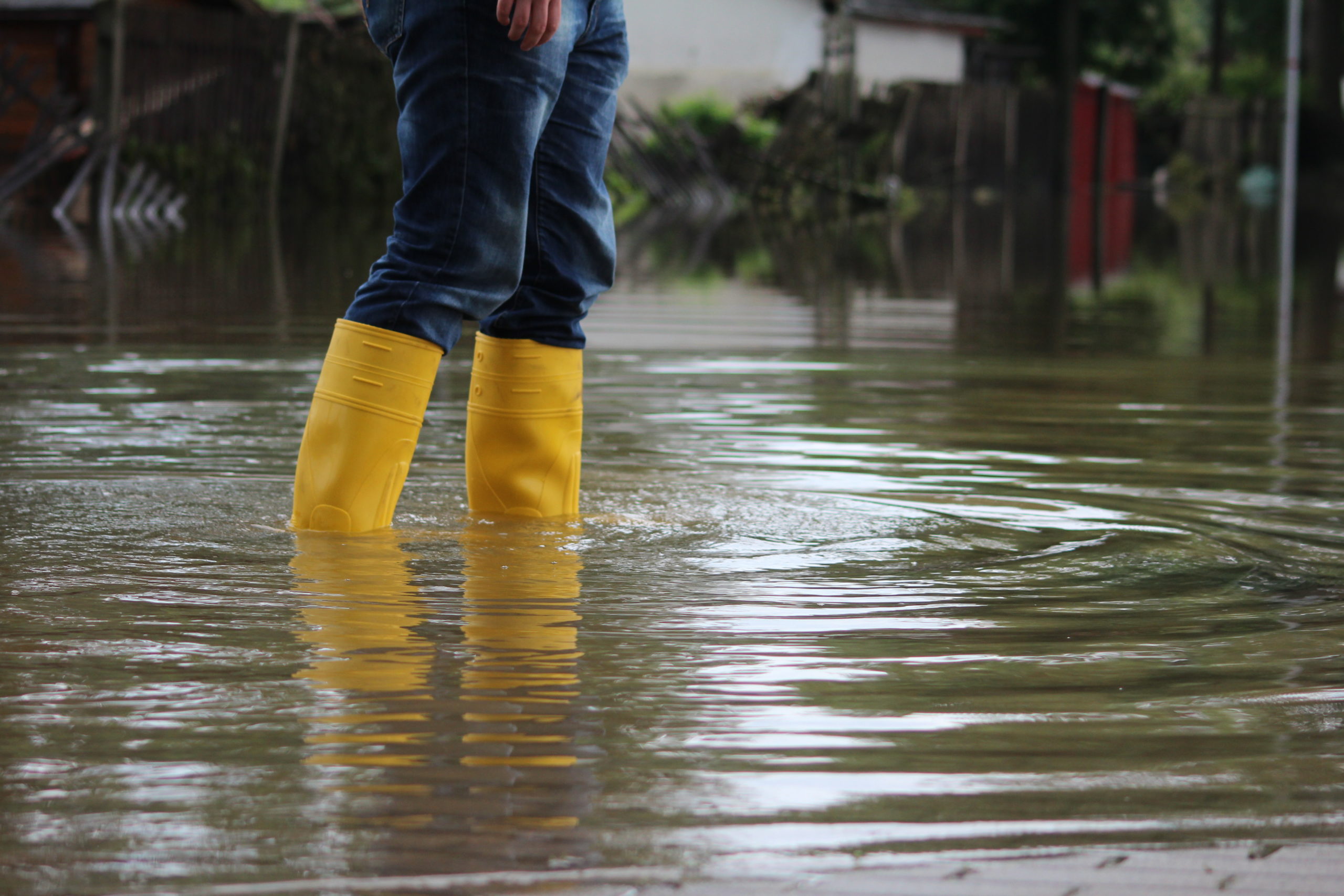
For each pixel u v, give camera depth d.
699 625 2.57
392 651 2.38
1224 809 1.79
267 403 5.37
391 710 2.08
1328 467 4.34
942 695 2.20
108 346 7.12
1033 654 2.43
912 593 2.84
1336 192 50.72
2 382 5.82
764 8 41.88
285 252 15.02
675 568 3.03
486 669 2.29
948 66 48.25
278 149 25.22
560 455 3.70
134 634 2.45
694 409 5.48
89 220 19.42
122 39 21.17
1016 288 13.35
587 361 7.06
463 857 1.62
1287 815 1.77
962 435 4.93
